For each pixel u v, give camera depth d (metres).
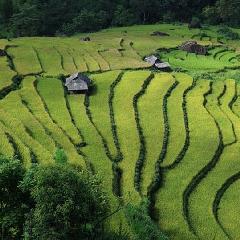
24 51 88.56
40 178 30.14
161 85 73.88
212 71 89.81
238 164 52.00
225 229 41.69
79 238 30.58
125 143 54.34
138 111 64.12
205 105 68.44
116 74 77.75
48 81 73.31
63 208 29.19
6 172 32.25
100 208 32.31
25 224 30.95
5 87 67.94
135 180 47.03
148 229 37.06
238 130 60.41
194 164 51.03
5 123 55.75
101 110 63.81
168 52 104.56
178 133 57.69
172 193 45.84
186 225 40.75
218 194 46.88
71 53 91.19
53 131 55.22
